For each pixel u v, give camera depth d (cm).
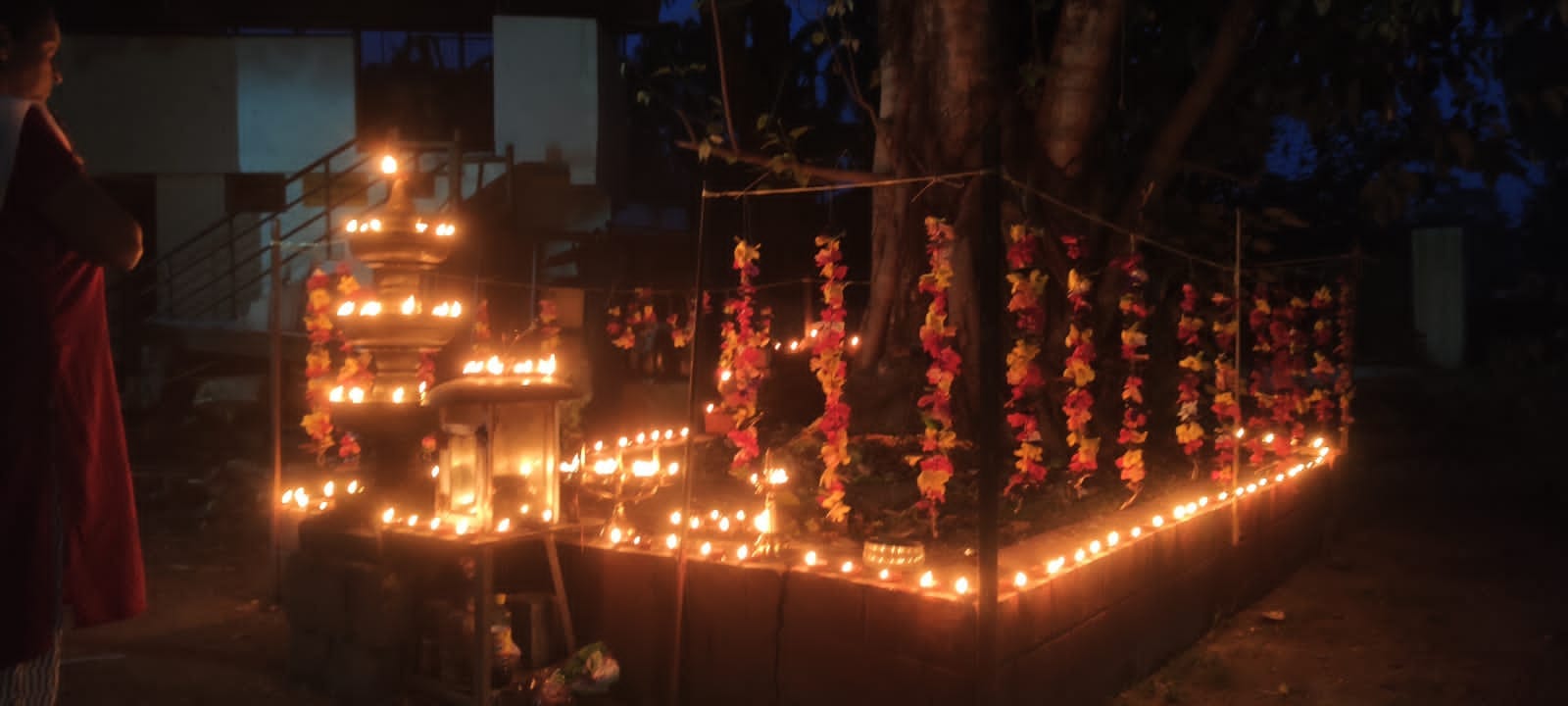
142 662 576
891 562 456
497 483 488
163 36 1335
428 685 487
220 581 746
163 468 991
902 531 538
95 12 1455
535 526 498
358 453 680
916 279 745
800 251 1571
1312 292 1040
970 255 713
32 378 224
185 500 966
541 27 1305
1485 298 2003
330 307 684
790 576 454
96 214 235
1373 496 1100
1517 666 572
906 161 757
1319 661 582
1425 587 735
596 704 491
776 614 457
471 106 1602
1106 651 504
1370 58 823
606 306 1122
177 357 1170
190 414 1123
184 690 532
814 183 945
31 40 237
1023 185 448
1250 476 750
